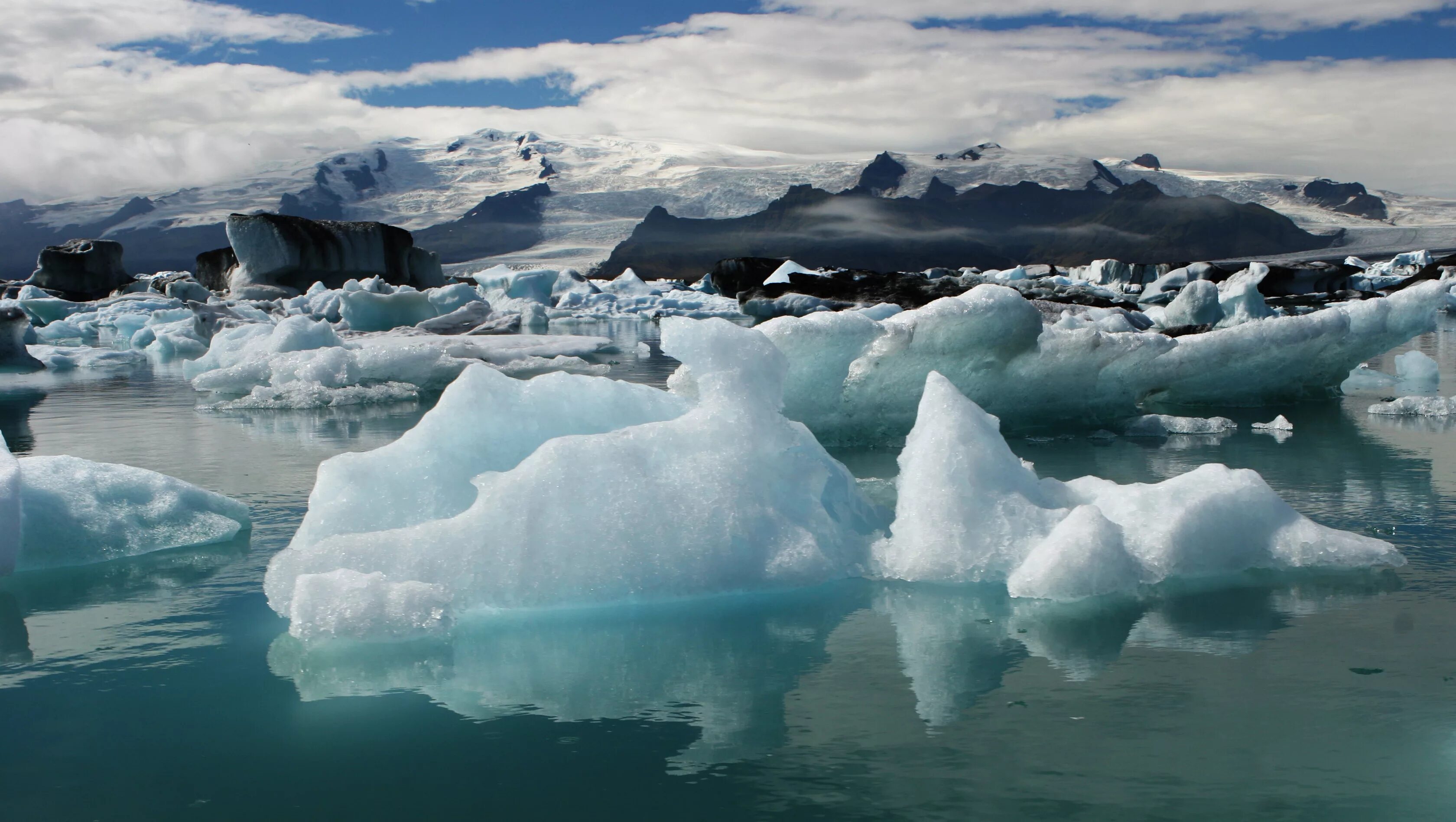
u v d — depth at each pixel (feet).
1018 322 18.11
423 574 8.37
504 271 89.51
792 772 5.57
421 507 9.48
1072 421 20.08
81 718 6.46
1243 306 47.85
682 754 5.82
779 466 9.70
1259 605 8.34
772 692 6.75
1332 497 12.55
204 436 19.94
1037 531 9.29
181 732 6.22
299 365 28.09
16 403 26.84
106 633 8.14
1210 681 6.75
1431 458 15.42
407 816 5.12
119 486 11.19
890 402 18.19
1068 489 10.54
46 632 8.17
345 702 6.68
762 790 5.35
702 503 8.99
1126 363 20.02
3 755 5.93
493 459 10.02
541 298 88.17
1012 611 8.32
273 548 10.83
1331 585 8.83
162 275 108.27
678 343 9.93
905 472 10.03
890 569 9.32
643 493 8.87
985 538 9.24
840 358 17.49
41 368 39.34
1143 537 9.24
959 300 17.81
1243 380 22.76
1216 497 9.48
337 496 9.40
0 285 90.48
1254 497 9.55
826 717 6.32
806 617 8.26
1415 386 26.63
